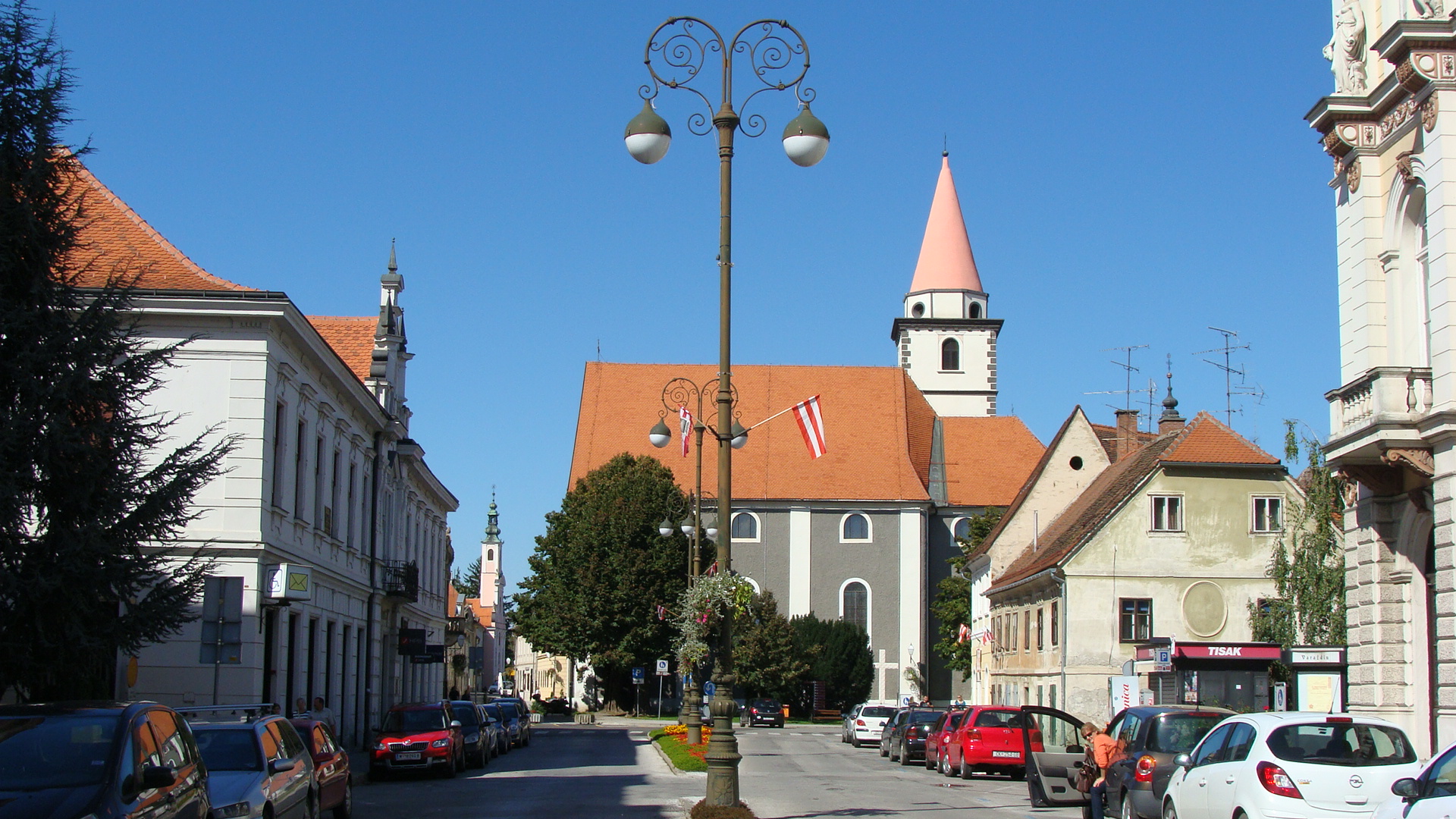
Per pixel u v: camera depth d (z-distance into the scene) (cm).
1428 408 2392
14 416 2059
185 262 3503
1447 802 1179
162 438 2350
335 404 4319
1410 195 2572
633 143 1911
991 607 6550
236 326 3419
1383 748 1594
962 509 9212
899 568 8938
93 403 2181
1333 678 2905
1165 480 4950
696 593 1980
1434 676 2567
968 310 10538
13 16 2188
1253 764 1602
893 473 9150
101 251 3400
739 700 8188
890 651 8856
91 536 2095
